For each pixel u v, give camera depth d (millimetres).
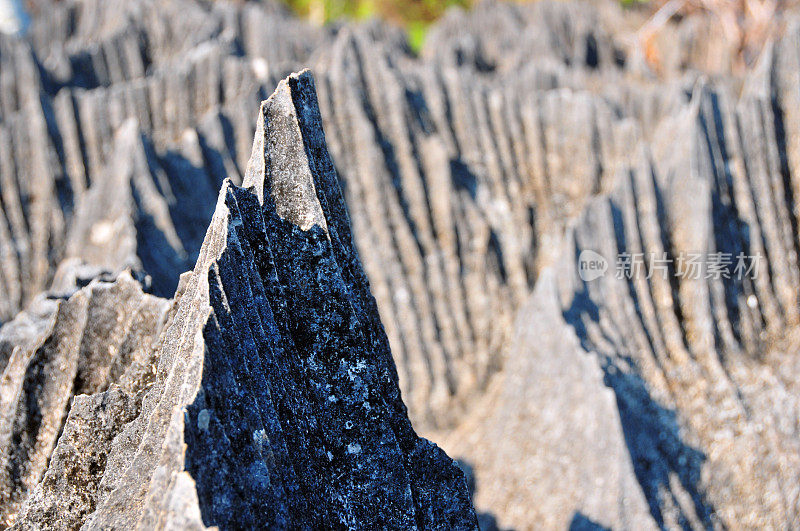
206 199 6773
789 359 6227
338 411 2742
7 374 3160
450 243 7352
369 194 7266
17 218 7078
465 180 7766
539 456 5598
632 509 5012
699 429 5758
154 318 2994
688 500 5281
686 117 6941
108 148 7543
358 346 2768
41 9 12234
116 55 9711
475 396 6891
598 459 5188
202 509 2002
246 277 2438
